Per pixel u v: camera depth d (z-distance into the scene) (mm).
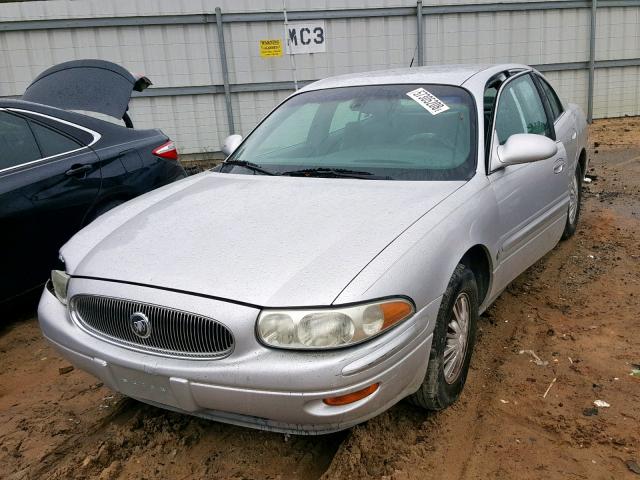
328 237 2480
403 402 2924
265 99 11180
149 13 10430
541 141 3189
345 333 2119
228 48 10836
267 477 2520
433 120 3410
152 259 2518
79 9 10266
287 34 9891
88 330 2578
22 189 3988
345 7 10953
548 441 2668
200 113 11078
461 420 2838
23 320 4406
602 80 12664
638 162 8953
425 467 2518
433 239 2520
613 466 2492
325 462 2596
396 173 3145
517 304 4133
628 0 12117
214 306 2205
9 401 3275
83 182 4355
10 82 10484
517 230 3432
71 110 4898
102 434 2885
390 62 11375
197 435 2803
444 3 11242
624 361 3314
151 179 4895
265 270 2303
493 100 3615
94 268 2590
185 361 2268
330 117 3688
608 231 5637
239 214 2811
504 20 11641
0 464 2705
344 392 2119
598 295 4219
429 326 2434
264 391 2135
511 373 3242
